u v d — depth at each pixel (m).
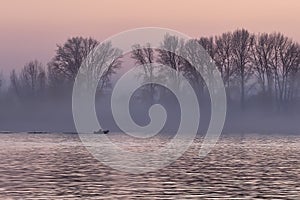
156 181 83.81
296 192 73.06
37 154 135.75
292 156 131.12
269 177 88.56
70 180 84.50
